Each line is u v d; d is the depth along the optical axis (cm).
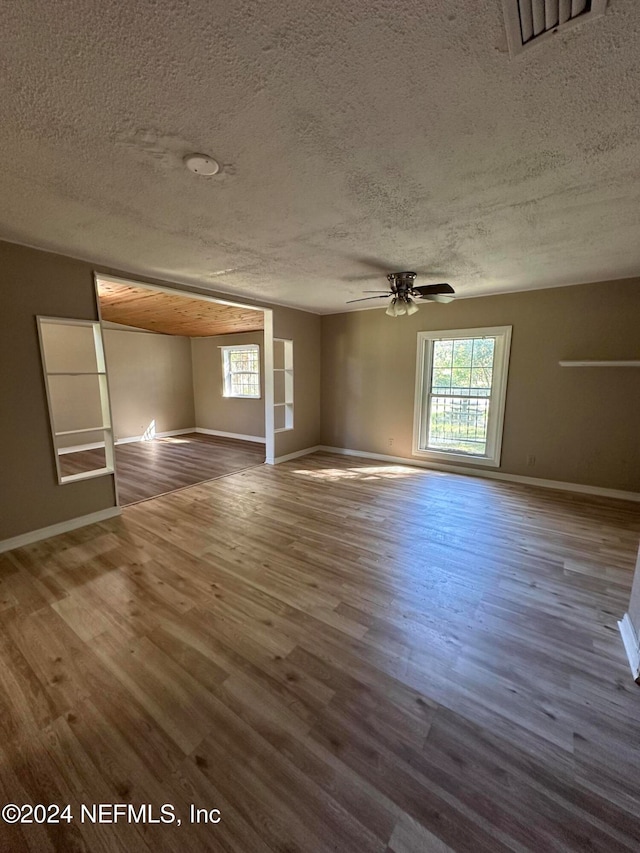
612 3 93
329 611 217
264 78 118
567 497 410
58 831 115
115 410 716
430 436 543
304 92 125
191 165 169
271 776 129
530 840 111
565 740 141
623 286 387
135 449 666
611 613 215
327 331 618
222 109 133
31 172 175
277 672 173
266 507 382
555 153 160
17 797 123
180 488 445
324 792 124
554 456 441
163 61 112
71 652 185
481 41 105
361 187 190
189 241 272
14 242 278
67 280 311
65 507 324
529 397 449
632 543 301
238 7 95
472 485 454
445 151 159
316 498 409
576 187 191
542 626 204
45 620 208
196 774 129
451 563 270
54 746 139
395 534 318
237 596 231
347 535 316
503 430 471
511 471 471
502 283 408
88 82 119
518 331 448
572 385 423
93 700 158
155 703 157
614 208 215
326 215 224
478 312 473
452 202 207
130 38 104
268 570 261
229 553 285
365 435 598
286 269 349
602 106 130
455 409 515
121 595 231
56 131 145
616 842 110
